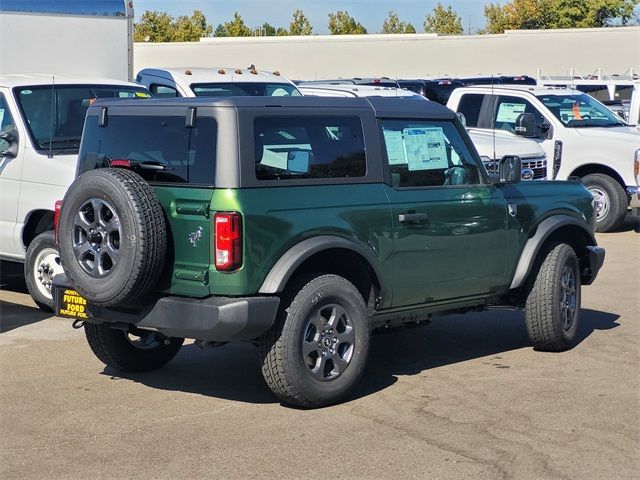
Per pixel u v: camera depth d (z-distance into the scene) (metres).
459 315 9.75
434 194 7.28
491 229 7.64
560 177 15.52
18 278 11.69
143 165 6.52
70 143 9.92
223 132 6.21
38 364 7.84
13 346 8.42
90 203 6.29
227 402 6.82
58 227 6.48
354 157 6.86
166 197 6.30
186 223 6.23
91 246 6.32
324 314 6.57
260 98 6.46
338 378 6.62
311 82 20.78
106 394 7.02
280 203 6.31
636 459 5.66
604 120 15.97
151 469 5.55
